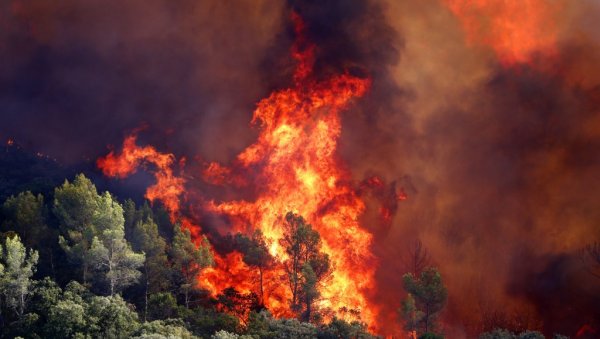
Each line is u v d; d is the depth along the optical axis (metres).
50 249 78.06
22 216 78.00
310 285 80.50
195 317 72.19
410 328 78.69
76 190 75.81
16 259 66.25
